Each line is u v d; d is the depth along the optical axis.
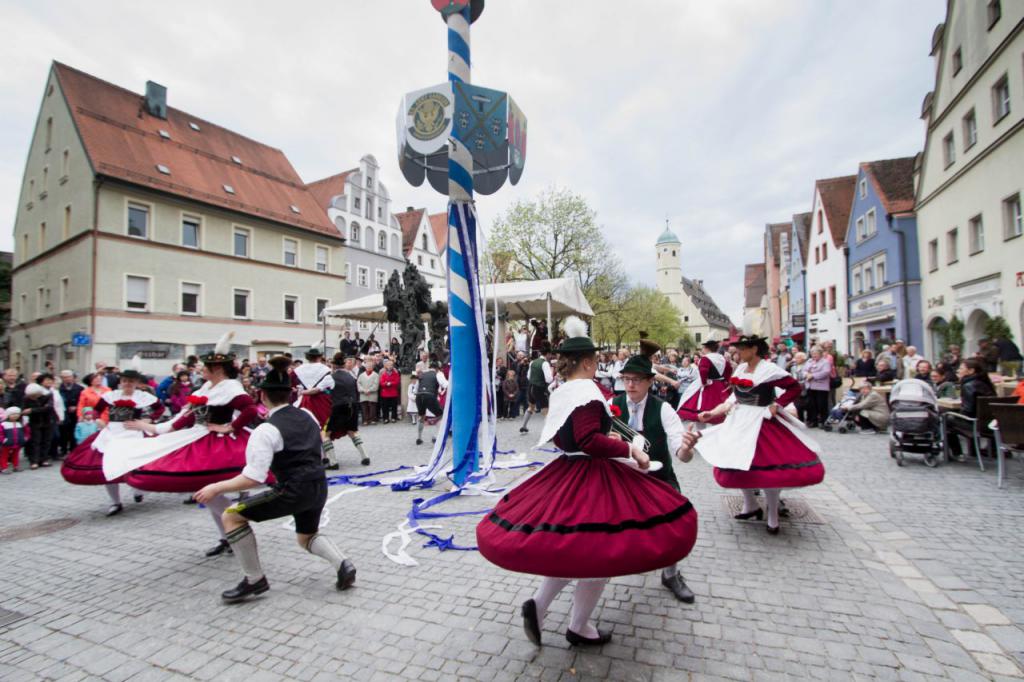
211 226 27.08
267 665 2.84
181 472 4.63
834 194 34.12
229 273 27.69
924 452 7.41
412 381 13.49
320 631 3.19
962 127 18.92
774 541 4.50
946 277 20.55
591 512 2.53
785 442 4.60
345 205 37.16
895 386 7.76
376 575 4.01
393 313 16.62
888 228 24.59
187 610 3.53
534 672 2.66
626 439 3.04
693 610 3.29
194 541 5.00
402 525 5.21
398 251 41.88
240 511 3.52
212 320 26.77
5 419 9.59
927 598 3.39
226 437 5.04
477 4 7.66
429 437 11.58
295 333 30.98
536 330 14.55
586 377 2.85
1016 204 16.33
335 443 10.93
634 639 2.96
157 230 24.89
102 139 24.36
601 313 40.06
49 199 25.91
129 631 3.27
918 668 2.63
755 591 3.54
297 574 4.08
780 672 2.61
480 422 7.23
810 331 36.47
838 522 4.99
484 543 2.69
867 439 10.22
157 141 27.09
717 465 4.59
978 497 5.82
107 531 5.41
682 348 69.69
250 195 29.97
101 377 10.79
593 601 2.81
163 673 2.81
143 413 6.26
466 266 7.23
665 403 3.80
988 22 17.14
